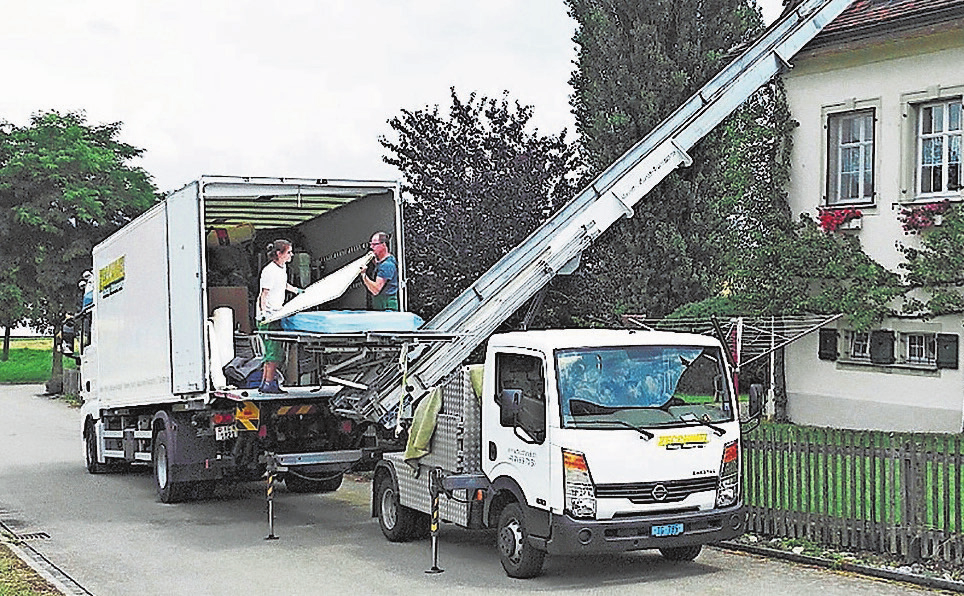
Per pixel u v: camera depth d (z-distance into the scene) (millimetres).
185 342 15234
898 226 20797
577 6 27672
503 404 10594
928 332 20250
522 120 21156
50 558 12758
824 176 22078
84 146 45219
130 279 17797
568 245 14305
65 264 45062
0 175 44594
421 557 12320
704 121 16750
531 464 10695
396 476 13172
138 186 46344
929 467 10789
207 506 16656
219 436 15227
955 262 19438
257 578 11500
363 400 13469
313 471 14461
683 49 26297
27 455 23953
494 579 11070
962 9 19125
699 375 11023
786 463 12062
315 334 13125
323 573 11648
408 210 20734
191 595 10805
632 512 10430
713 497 10750
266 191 14898
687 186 25641
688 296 25422
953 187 20188
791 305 21531
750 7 28484
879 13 20891
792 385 22828
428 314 20094
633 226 25953
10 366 62750
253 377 14844
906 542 10938
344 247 16422
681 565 11469
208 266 16766
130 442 18797
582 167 21188
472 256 19625
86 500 17391
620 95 25953
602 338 10867
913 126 20703
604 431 10406
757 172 22797
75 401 40250
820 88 22172
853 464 11406
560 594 10352
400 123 21375
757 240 22328
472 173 20688
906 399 20594
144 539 13922
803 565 11336
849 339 21734
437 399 12328
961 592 9977
